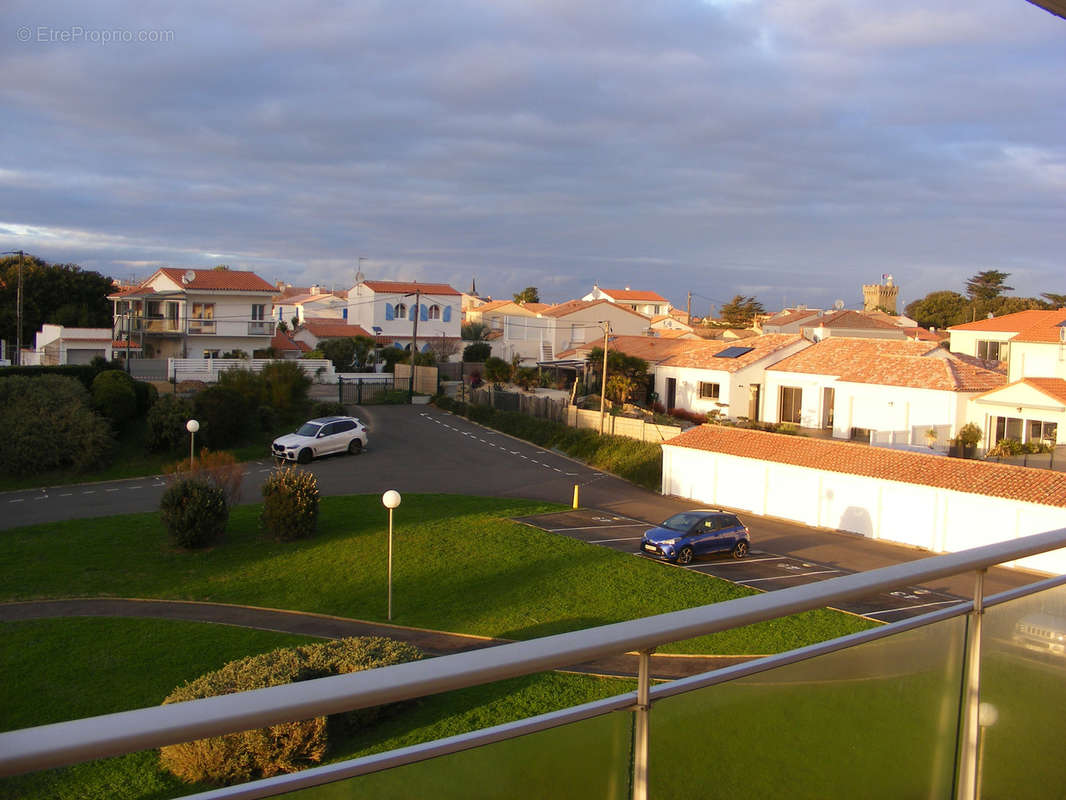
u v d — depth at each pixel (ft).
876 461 102.58
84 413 126.82
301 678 42.73
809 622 57.62
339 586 76.02
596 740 7.14
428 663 5.91
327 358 214.90
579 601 71.77
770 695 8.30
